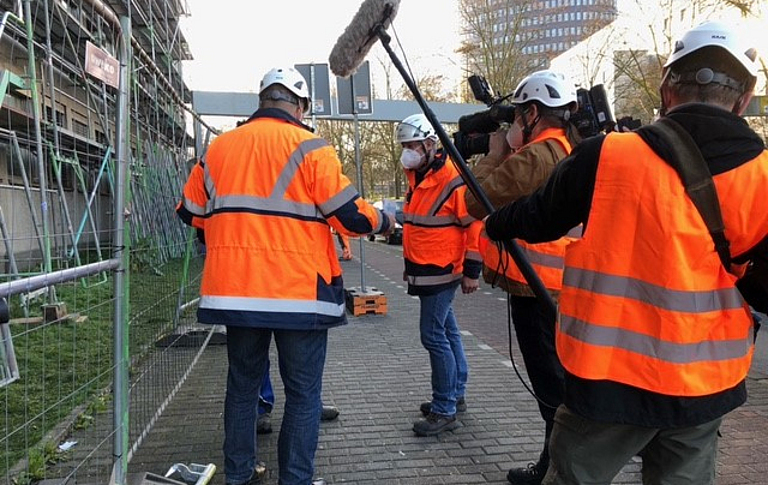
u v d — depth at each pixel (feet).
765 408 13.91
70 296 9.20
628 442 5.67
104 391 10.02
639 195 5.27
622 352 5.39
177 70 42.27
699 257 5.17
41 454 9.81
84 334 9.85
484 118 10.29
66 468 9.69
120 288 8.62
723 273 5.33
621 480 10.41
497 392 15.33
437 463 11.18
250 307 8.53
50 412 10.52
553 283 9.21
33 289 6.31
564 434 5.96
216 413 13.62
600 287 5.45
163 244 17.43
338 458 11.41
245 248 8.62
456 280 12.54
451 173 12.28
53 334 10.03
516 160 8.66
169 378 14.03
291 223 8.66
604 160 5.46
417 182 12.76
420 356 19.39
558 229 6.01
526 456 11.44
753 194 5.13
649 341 5.27
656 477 6.01
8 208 19.25
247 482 9.62
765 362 17.87
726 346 5.42
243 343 9.23
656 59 71.61
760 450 11.68
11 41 21.47
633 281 5.35
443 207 12.18
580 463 5.81
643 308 5.31
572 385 5.62
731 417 13.39
